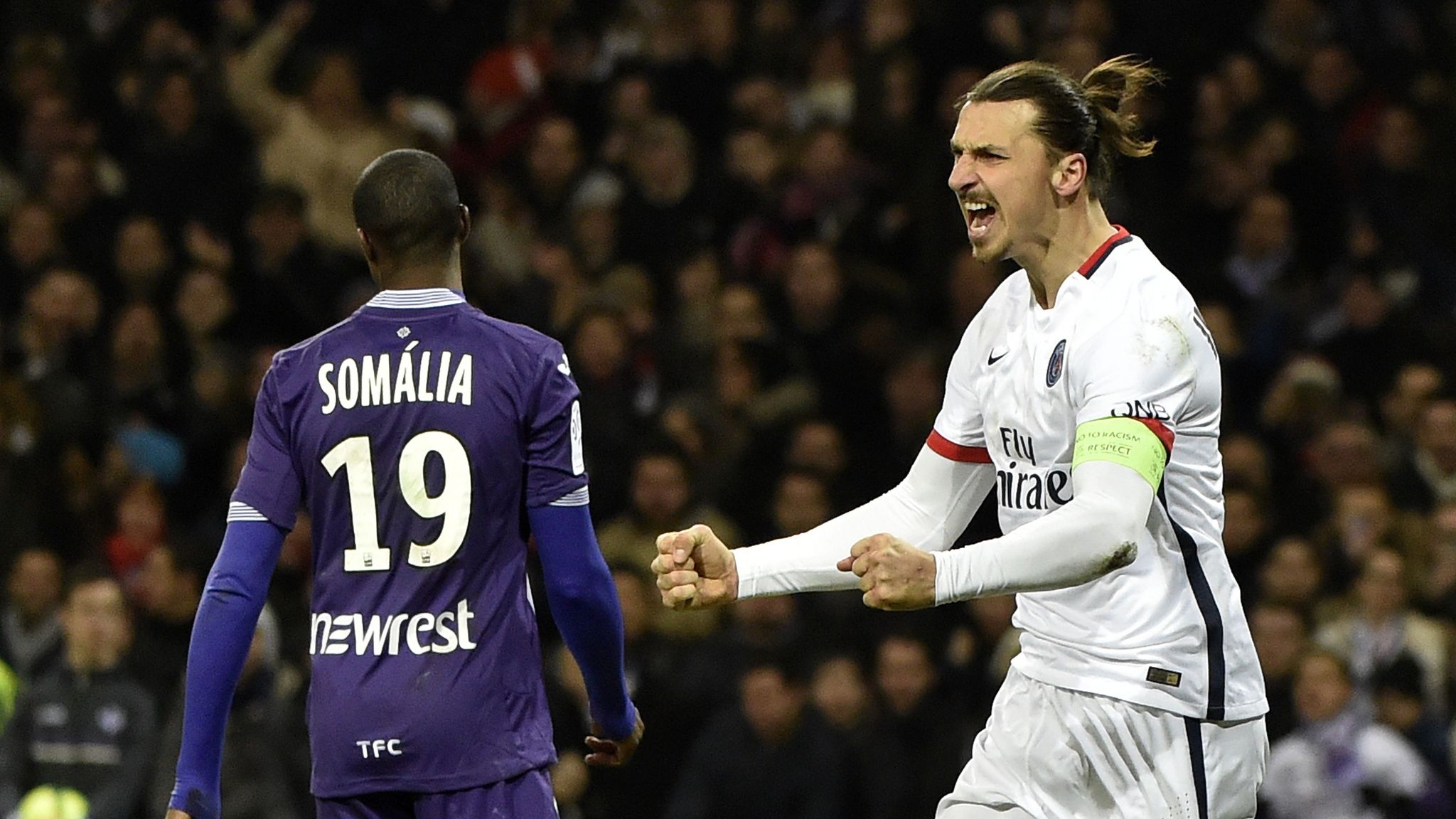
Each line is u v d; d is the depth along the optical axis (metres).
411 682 13.34
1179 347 13.61
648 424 34.56
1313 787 27.53
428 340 13.57
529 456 13.52
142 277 38.44
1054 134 13.86
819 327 35.81
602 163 41.72
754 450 33.56
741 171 39.75
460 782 13.30
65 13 44.75
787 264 37.16
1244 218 39.62
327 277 38.44
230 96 41.59
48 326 36.50
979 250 14.18
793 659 29.55
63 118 41.62
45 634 30.81
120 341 36.47
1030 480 14.25
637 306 37.00
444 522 13.38
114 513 34.66
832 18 45.25
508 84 42.53
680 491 31.03
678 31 44.19
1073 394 13.77
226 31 43.94
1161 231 40.12
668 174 39.50
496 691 13.41
